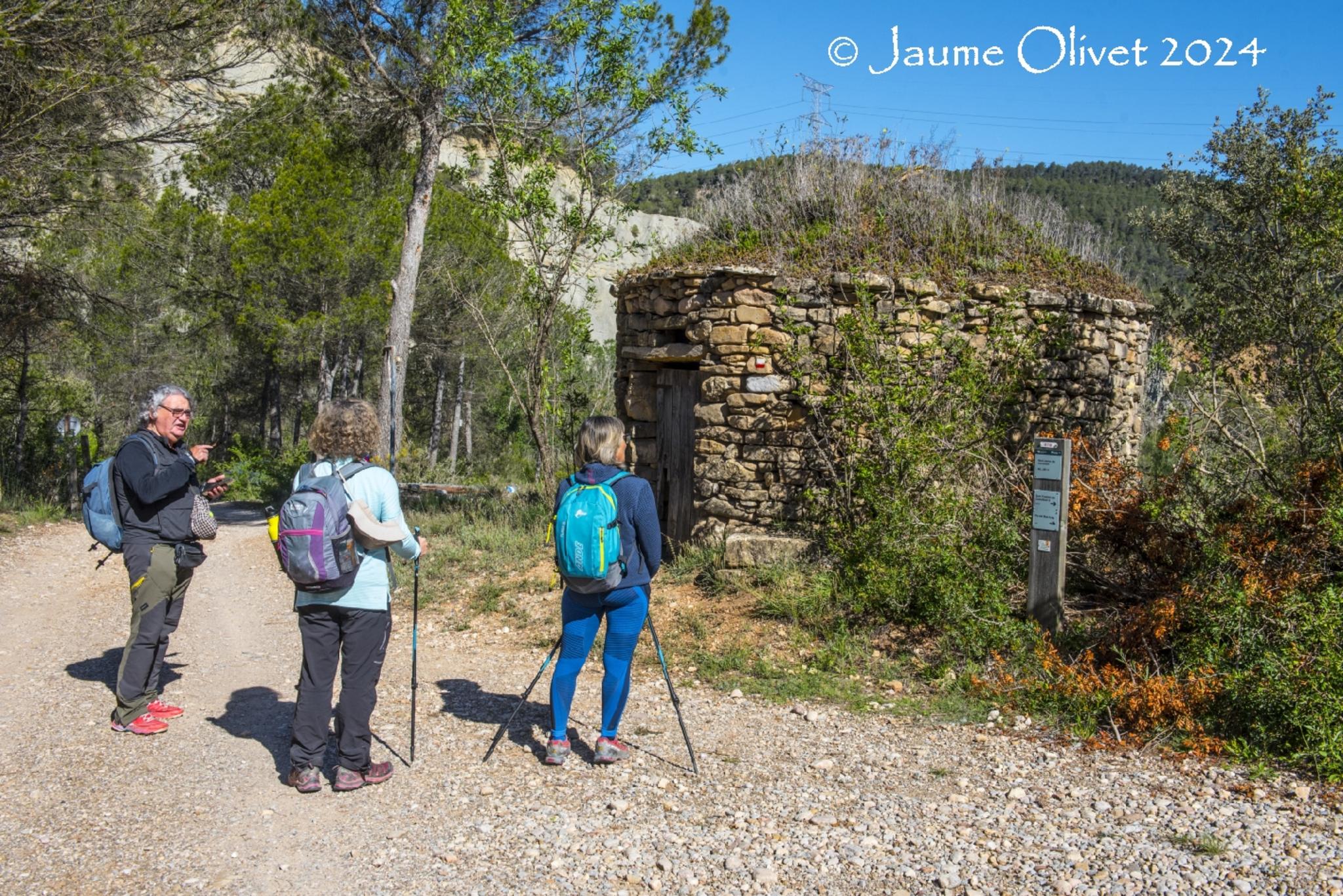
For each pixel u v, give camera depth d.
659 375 8.55
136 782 4.24
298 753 4.17
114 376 25.55
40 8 10.11
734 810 3.95
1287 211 7.11
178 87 12.53
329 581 4.04
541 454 11.77
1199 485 6.23
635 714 5.30
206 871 3.42
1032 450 7.64
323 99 15.30
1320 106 11.40
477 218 16.22
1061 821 3.80
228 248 24.39
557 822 3.83
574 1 11.27
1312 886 3.20
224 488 5.30
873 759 4.57
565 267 11.59
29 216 13.10
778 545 7.18
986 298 7.77
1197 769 4.35
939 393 7.09
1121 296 8.75
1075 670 5.26
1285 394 6.98
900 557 6.33
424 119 15.00
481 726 5.07
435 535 10.92
